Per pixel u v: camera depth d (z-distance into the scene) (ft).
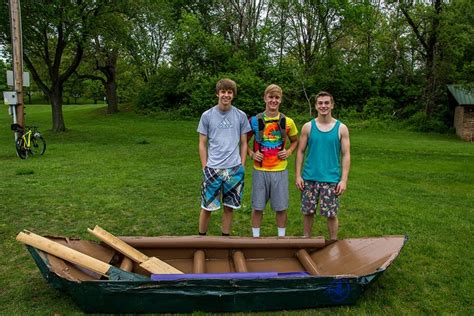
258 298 11.52
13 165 37.24
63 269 11.74
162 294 11.22
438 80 90.94
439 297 13.08
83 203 23.70
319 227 20.13
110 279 11.80
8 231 18.80
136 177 31.68
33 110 123.24
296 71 103.14
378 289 13.47
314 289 11.60
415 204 25.18
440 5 88.22
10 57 63.93
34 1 56.34
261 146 16.15
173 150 49.08
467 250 17.16
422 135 80.94
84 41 61.72
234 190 16.11
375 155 51.01
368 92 99.45
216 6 117.70
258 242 14.58
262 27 111.65
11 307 12.05
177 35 102.99
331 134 15.31
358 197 26.61
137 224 20.42
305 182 15.81
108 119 92.48
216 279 11.18
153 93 102.94
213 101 94.27
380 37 99.76
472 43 85.92
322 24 109.91
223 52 104.99
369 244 14.01
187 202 24.48
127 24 66.69
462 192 29.96
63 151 47.44
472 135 78.74
